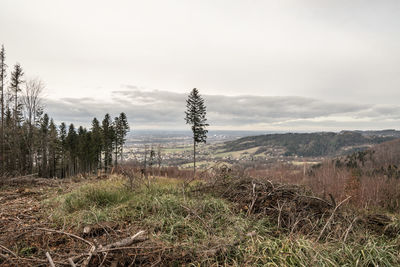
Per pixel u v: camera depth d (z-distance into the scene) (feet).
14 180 26.86
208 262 7.54
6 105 71.05
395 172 43.88
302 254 7.64
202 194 16.26
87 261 6.79
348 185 25.89
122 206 13.91
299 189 15.49
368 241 9.19
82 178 32.73
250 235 9.20
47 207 15.03
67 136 133.18
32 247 8.71
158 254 8.07
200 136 108.78
